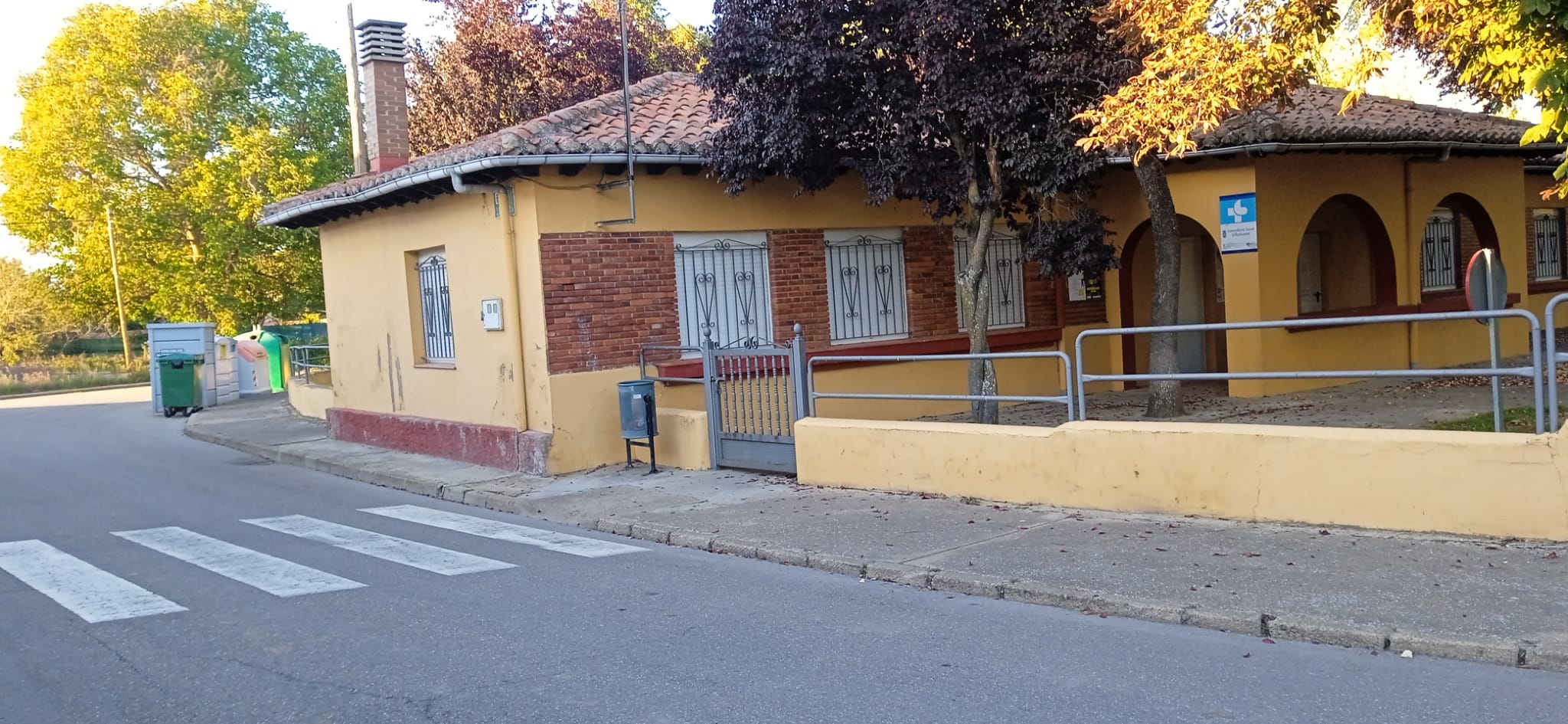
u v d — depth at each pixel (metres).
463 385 13.73
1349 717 4.70
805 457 10.80
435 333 14.61
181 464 15.98
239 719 5.22
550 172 11.98
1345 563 6.69
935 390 14.86
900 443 10.00
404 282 14.88
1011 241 15.70
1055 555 7.48
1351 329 15.18
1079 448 8.76
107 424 23.84
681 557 8.54
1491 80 10.22
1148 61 10.17
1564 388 12.48
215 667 6.04
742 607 6.95
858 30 10.99
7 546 9.72
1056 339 16.06
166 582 8.10
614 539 9.37
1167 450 8.27
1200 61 10.02
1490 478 6.86
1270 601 6.13
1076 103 11.04
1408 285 15.79
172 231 38.59
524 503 10.86
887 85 10.94
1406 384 14.22
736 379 11.98
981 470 9.41
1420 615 5.70
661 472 12.02
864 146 11.91
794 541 8.48
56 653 6.39
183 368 25.06
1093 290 16.36
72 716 5.35
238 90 38.62
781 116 11.09
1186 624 6.14
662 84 15.50
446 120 28.92
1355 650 5.55
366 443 16.22
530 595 7.42
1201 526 7.90
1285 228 14.23
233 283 38.38
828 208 13.91
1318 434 7.56
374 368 16.09
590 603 7.15
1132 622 6.27
